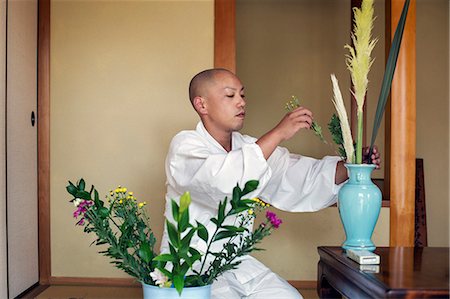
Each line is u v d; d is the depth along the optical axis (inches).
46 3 156.0
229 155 88.1
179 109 154.7
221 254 68.8
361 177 81.0
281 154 106.3
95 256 156.7
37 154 155.8
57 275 156.8
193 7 154.1
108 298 140.7
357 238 81.2
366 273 64.2
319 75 237.3
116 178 155.9
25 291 144.8
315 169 104.5
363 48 83.8
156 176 155.3
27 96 147.3
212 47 153.6
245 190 62.7
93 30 155.9
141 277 65.2
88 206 67.2
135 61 155.4
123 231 66.9
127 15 155.6
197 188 90.5
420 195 212.4
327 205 105.5
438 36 233.3
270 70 238.1
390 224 130.1
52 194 156.7
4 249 128.3
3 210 128.0
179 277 59.6
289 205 106.2
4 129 129.4
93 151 156.3
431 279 60.7
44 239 156.5
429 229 229.3
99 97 156.3
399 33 86.0
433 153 231.8
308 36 238.1
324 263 81.5
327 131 235.5
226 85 99.3
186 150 93.4
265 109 237.9
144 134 155.6
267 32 238.8
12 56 135.7
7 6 132.2
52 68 156.4
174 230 58.3
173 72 154.6
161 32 154.7
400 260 73.3
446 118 231.6
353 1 200.4
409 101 129.4
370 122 229.0
